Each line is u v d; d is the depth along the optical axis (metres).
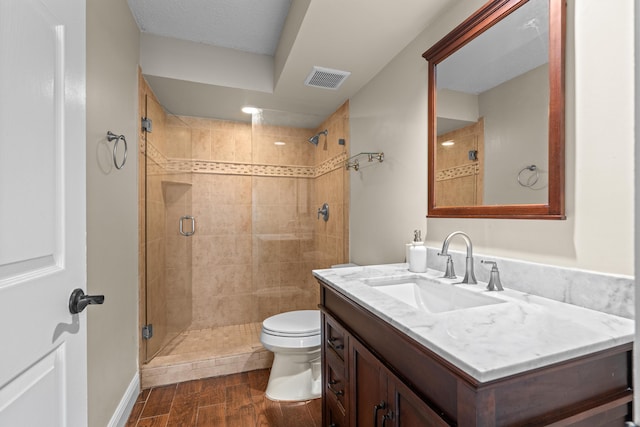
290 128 2.79
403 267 1.62
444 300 1.26
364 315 1.06
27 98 0.64
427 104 1.66
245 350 2.39
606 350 0.68
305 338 1.88
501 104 1.23
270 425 1.69
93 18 1.34
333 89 2.42
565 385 0.65
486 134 1.29
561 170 1.01
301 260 2.85
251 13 1.95
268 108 2.84
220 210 3.13
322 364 1.50
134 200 1.95
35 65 0.67
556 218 1.01
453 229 1.49
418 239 1.54
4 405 0.57
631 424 0.41
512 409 0.60
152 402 1.91
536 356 0.61
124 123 1.76
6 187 0.58
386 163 2.06
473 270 1.28
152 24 2.04
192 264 3.02
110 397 1.53
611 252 0.89
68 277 0.78
